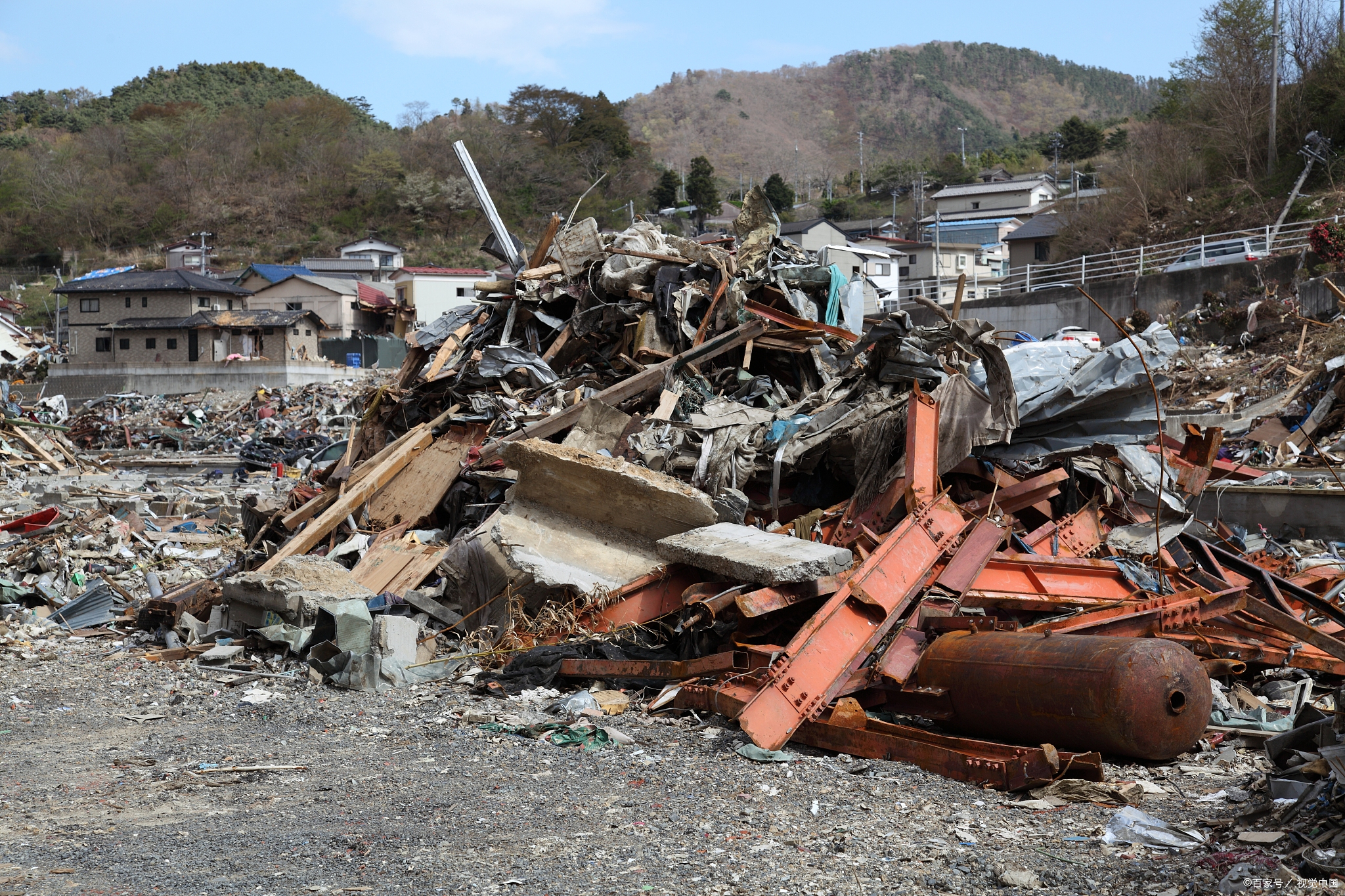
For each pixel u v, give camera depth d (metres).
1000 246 81.19
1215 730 6.91
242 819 5.72
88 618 12.20
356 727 7.80
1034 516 10.59
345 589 10.25
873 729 6.82
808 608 8.11
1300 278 31.03
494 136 113.12
